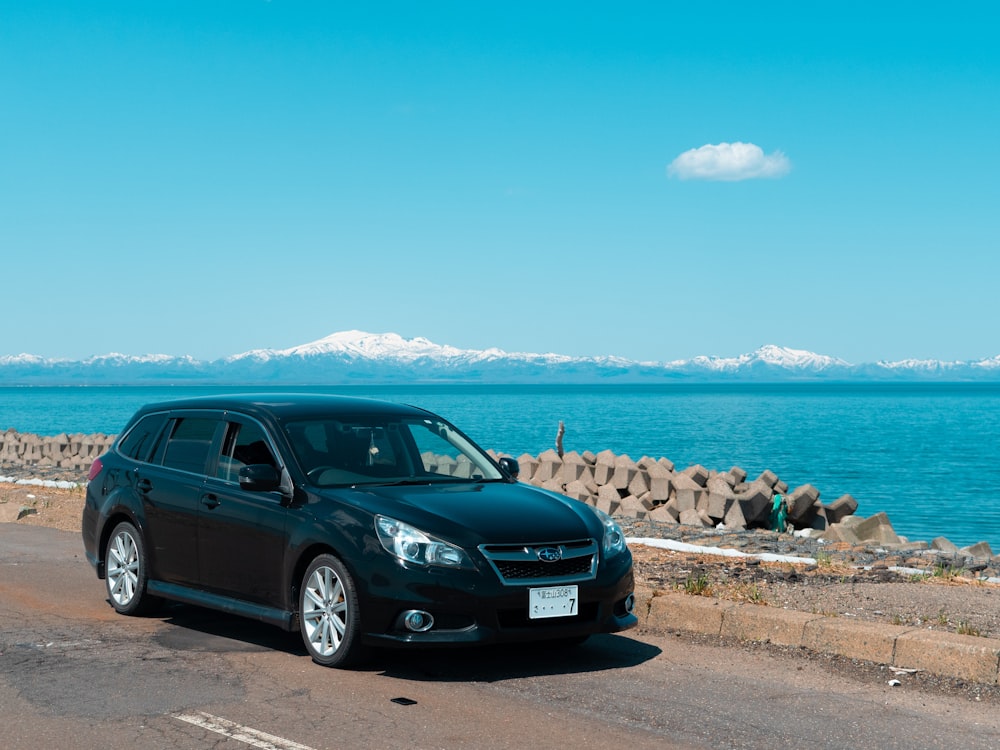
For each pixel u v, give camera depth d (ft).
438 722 18.40
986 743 17.87
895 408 524.11
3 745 16.94
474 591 21.03
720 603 26.66
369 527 21.74
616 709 19.44
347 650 21.66
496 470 26.55
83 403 588.91
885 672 22.54
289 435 24.67
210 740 17.26
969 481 125.90
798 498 60.70
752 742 17.65
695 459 155.43
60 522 48.11
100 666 22.17
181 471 26.66
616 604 23.15
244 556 24.21
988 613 27.35
